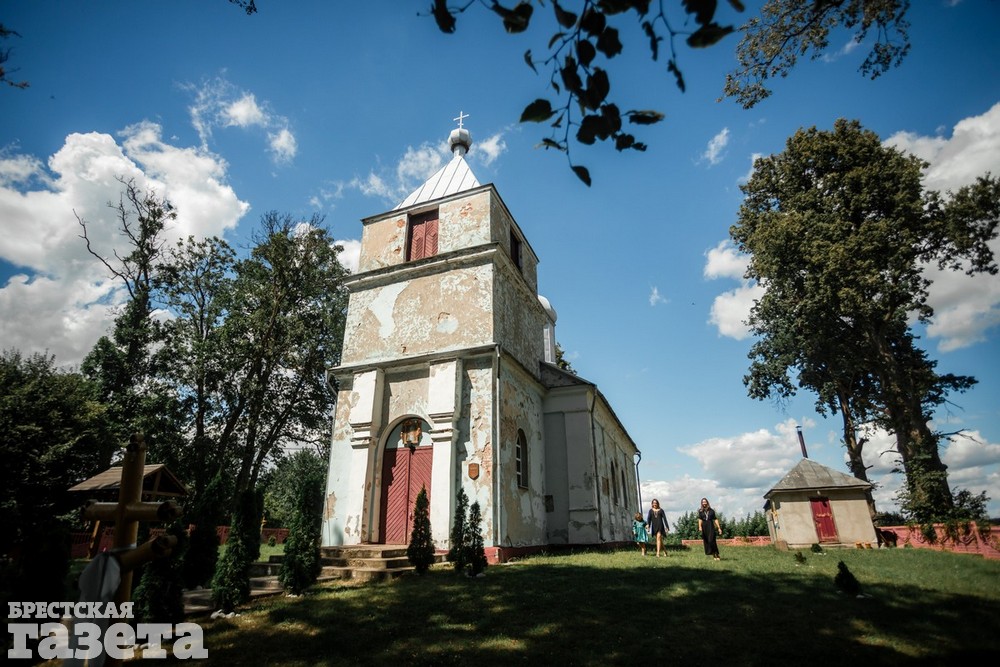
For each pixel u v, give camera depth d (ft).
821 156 91.40
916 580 34.37
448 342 52.70
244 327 86.63
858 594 28.84
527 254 71.15
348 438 52.65
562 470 60.85
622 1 9.55
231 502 80.48
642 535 58.23
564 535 57.88
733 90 31.12
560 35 10.22
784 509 87.51
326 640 21.79
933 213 82.94
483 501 45.19
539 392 63.57
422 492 39.11
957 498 73.77
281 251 89.40
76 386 66.69
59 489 58.03
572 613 25.30
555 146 11.00
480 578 34.65
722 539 109.81
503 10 10.00
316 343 94.58
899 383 86.28
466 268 54.95
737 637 21.29
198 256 93.20
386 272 58.18
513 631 22.61
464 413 49.08
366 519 47.98
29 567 20.51
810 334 95.91
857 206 86.17
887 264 81.71
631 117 10.43
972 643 19.80
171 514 13.35
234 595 26.27
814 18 26.48
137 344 89.97
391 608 26.84
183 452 83.66
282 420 93.09
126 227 90.12
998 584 32.19
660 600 27.68
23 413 57.88
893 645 19.93
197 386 85.71
